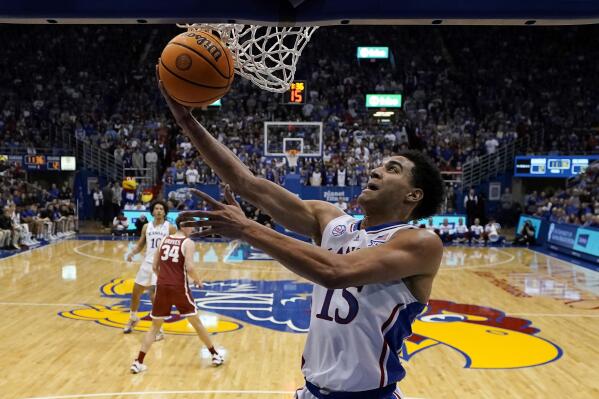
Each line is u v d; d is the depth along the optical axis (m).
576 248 14.90
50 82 24.81
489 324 7.77
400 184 2.01
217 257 14.16
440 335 7.17
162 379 5.43
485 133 22.66
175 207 18.61
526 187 21.98
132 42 25.88
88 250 15.08
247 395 5.04
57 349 6.37
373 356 1.89
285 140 18.27
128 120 23.58
